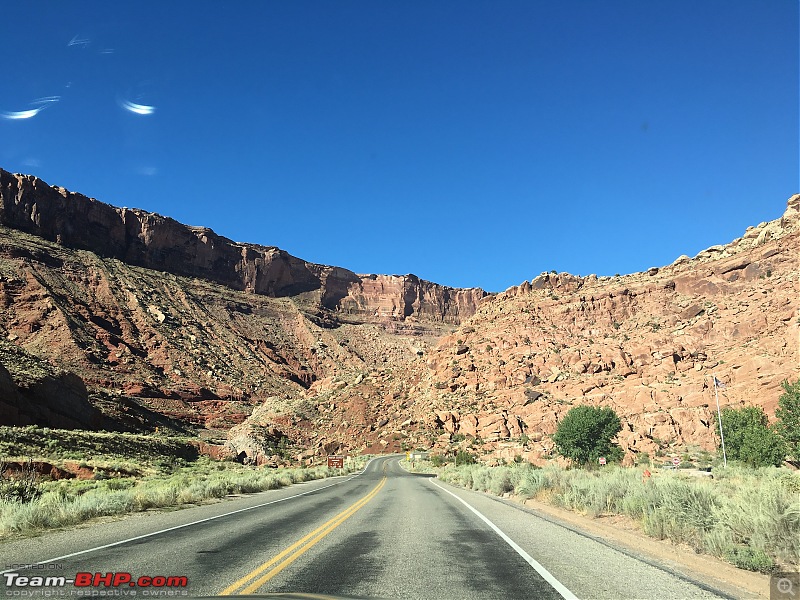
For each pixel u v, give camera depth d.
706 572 7.62
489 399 112.19
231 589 6.86
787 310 95.56
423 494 26.19
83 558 9.04
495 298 161.25
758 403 74.50
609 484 15.61
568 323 131.88
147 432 91.25
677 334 108.25
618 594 6.48
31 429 45.84
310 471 55.28
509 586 6.97
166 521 14.66
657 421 80.44
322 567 8.26
